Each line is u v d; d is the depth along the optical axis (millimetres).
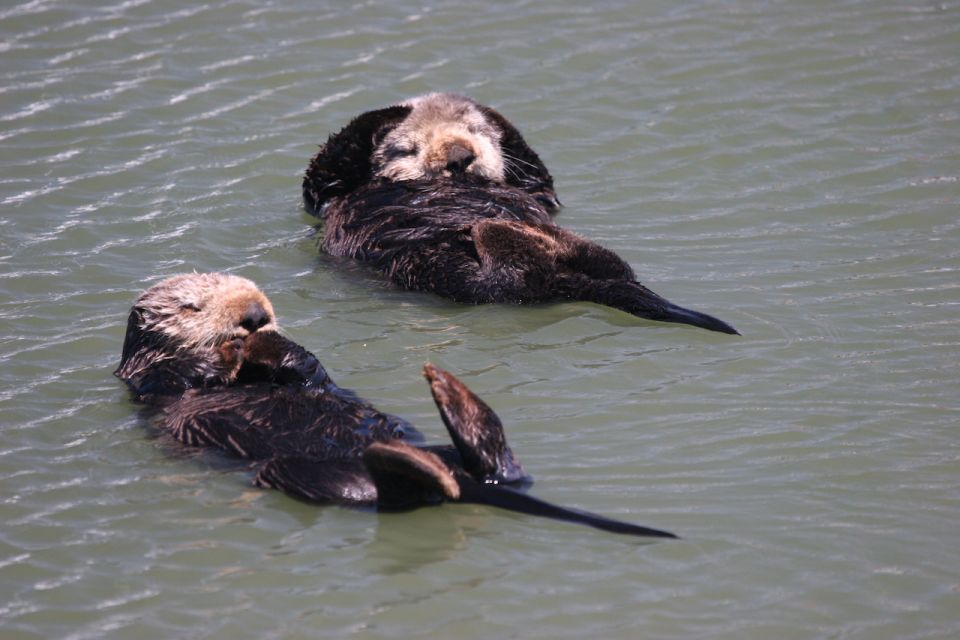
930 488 8734
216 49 17922
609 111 16609
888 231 13477
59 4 18969
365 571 7898
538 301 11758
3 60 17391
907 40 18188
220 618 7531
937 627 7340
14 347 11273
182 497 8766
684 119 16375
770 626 7379
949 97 16656
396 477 8102
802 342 11008
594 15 19047
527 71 17562
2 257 13000
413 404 10141
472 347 11047
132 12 18844
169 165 15227
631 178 15016
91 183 14719
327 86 17094
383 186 13594
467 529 8273
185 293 10531
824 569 7871
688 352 10859
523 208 13109
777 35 18438
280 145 15742
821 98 16781
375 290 12352
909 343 10961
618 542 8156
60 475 9156
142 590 7816
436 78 17312
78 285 12500
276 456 8766
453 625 7398
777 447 9320
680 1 19312
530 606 7559
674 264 12820
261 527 8375
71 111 16312
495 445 8523
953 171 14773
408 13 19031
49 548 8273
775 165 15195
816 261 12805
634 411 9898
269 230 13938
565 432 9602
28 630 7480
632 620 7441
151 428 9695
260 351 10211
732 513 8461
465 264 11969
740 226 13750
